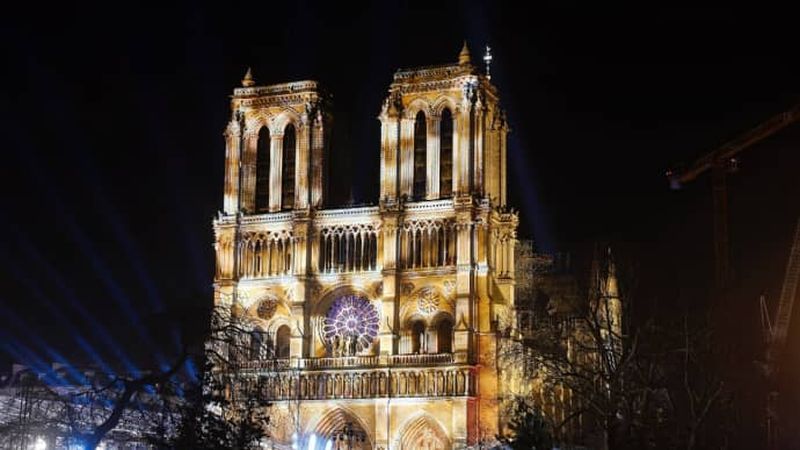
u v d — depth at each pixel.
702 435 116.50
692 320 141.50
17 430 90.25
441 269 176.62
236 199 188.88
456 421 169.50
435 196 180.00
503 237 183.25
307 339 180.88
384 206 180.12
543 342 154.25
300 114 188.12
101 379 151.88
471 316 172.62
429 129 182.12
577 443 128.38
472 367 171.00
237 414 102.75
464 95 179.12
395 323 177.12
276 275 185.00
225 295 186.00
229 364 95.12
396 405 173.62
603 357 112.56
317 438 177.12
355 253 182.12
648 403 111.88
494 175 185.75
